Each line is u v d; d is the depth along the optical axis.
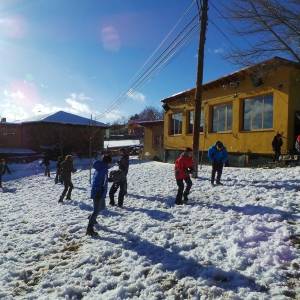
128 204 13.03
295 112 19.66
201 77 17.27
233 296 5.86
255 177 15.66
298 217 9.34
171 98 31.09
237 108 23.23
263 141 21.22
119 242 8.93
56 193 18.50
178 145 30.59
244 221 9.31
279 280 6.25
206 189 14.00
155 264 7.38
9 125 43.69
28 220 12.34
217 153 14.62
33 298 6.50
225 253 7.52
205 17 17.14
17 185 24.14
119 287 6.50
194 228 9.30
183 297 6.08
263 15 16.44
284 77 19.72
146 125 37.62
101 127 44.66
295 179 14.10
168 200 12.95
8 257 8.56
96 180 9.79
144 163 31.50
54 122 42.53
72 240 9.53
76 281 7.02
